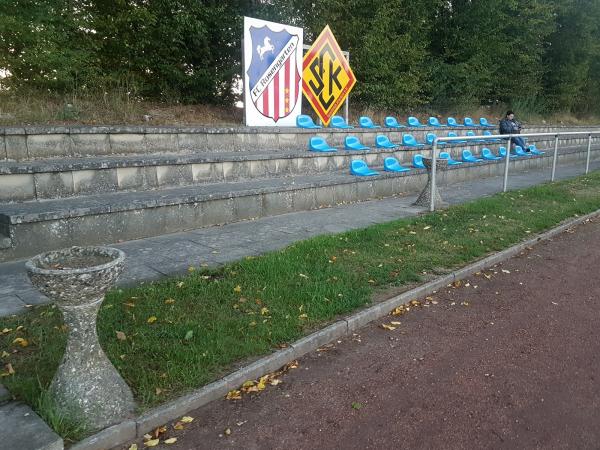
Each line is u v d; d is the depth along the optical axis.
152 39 11.43
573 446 2.84
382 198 10.10
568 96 26.75
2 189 6.17
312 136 11.50
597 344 4.10
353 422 3.00
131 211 6.40
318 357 3.80
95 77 10.27
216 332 3.79
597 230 8.12
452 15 19.77
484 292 5.26
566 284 5.57
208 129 9.55
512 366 3.71
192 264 5.42
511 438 2.89
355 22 14.34
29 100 9.13
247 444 2.78
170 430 2.89
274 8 12.88
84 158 7.88
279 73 11.53
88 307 2.75
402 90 16.48
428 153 13.35
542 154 16.48
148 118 10.58
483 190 11.30
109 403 2.82
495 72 22.31
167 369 3.28
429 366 3.70
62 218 5.76
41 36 9.34
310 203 8.73
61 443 2.56
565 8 23.80
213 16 12.21
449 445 2.81
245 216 7.76
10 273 5.04
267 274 5.02
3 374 3.15
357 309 4.46
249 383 3.35
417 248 6.30
